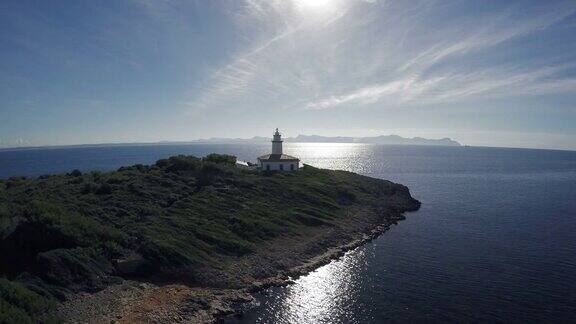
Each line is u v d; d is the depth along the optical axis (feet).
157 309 131.44
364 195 305.73
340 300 145.18
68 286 135.13
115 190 223.71
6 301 113.80
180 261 159.63
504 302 140.87
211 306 137.08
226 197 236.84
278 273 168.14
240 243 183.32
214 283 152.87
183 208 210.18
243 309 138.31
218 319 130.82
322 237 211.41
